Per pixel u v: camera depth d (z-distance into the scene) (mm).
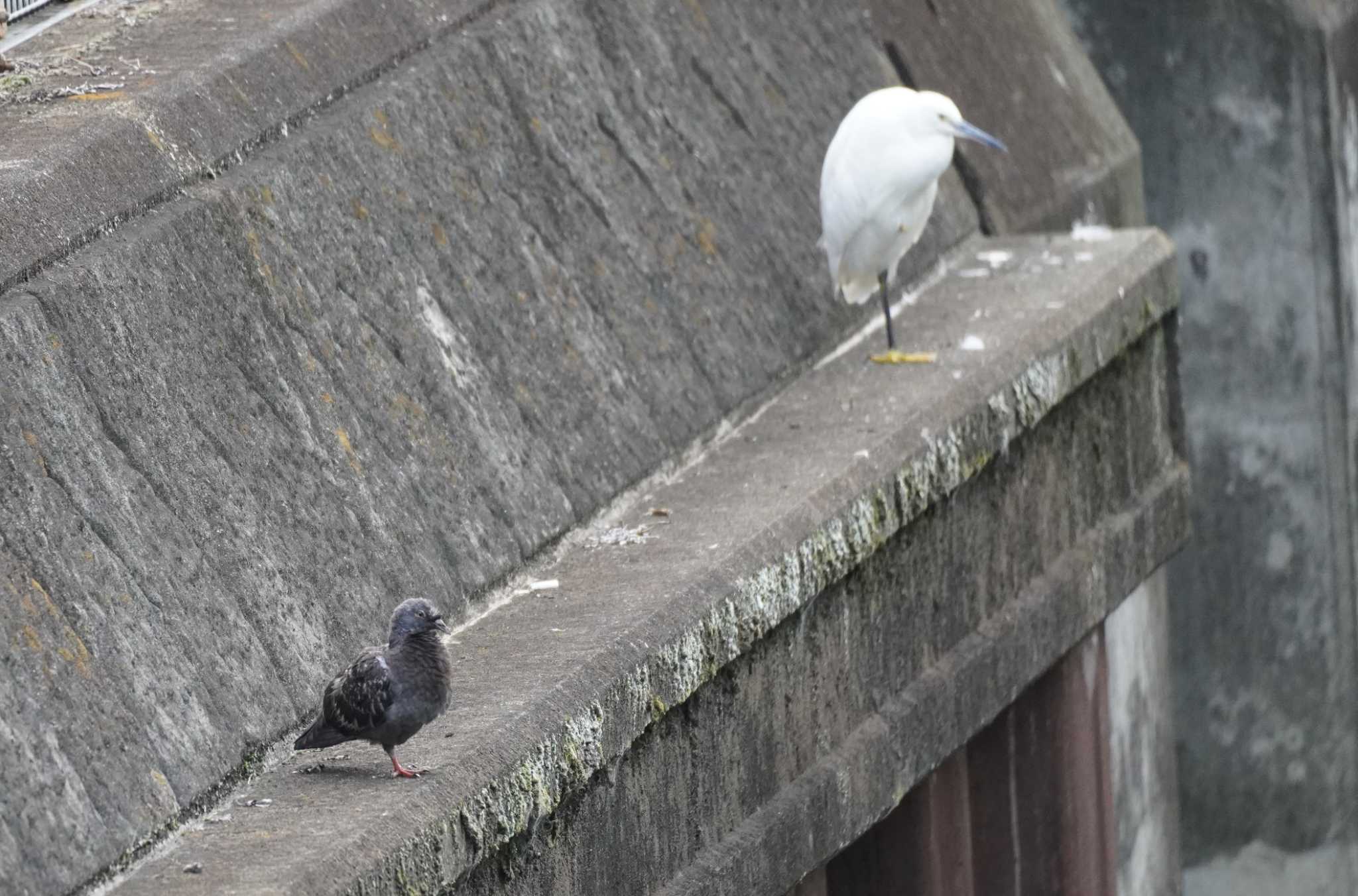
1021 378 13469
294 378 9469
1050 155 19047
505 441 10586
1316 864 24219
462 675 8938
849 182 12938
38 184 8711
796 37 15969
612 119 13094
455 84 11906
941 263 15969
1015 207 17656
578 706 8695
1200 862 24625
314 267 9992
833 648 11391
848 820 11469
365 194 10633
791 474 11516
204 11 11484
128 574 8008
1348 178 22672
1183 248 23172
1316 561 23375
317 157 10469
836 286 13602
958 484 12602
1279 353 22953
